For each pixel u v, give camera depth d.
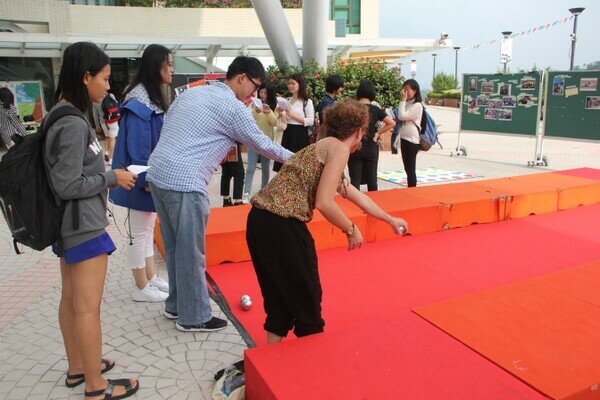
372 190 6.28
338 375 2.36
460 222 5.67
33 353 3.30
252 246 2.74
